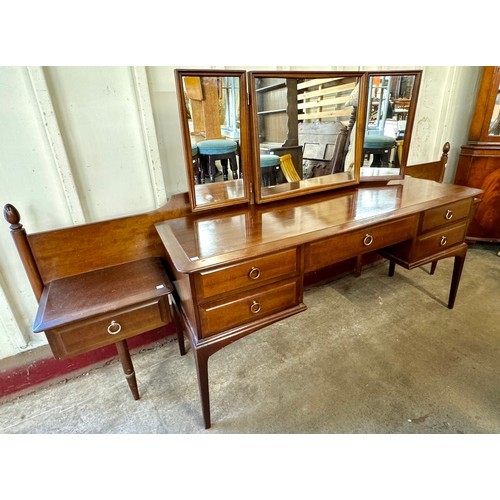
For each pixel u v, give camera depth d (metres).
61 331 1.02
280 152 1.42
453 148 2.55
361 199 1.48
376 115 1.59
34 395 1.42
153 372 1.52
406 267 1.53
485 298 1.97
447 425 1.22
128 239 1.31
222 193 1.39
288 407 1.32
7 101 1.07
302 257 1.14
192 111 1.21
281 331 1.77
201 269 0.95
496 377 1.42
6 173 1.14
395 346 1.62
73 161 1.23
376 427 1.23
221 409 1.33
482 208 2.45
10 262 1.27
